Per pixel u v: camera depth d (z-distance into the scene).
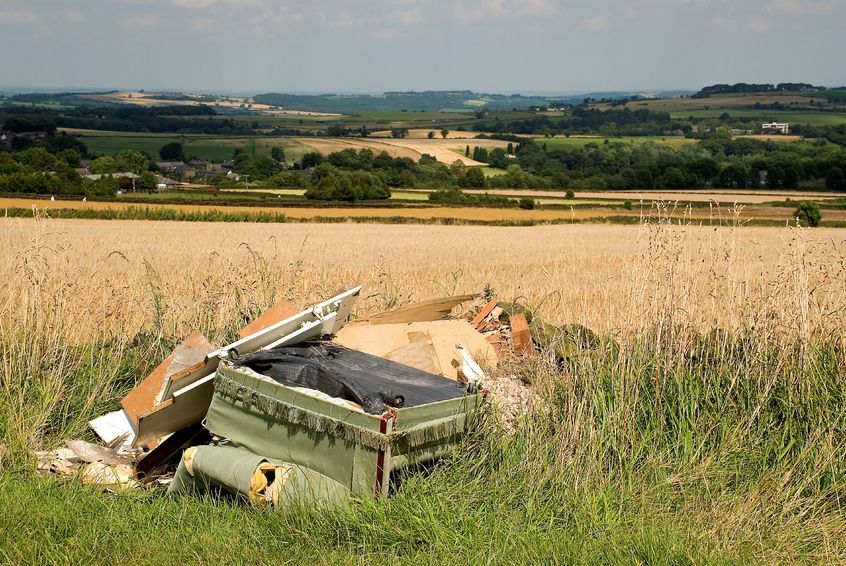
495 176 125.75
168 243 40.91
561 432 6.65
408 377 6.70
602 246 42.72
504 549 5.16
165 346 9.14
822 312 7.72
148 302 10.94
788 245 8.49
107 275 19.39
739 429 6.75
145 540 5.26
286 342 7.03
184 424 6.74
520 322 9.57
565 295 17.02
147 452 7.14
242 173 135.00
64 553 5.07
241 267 11.23
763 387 7.20
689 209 8.67
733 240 8.56
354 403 5.80
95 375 8.23
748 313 8.12
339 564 4.96
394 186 113.69
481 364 8.55
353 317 10.12
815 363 7.25
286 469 5.76
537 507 5.80
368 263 31.28
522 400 7.73
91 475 6.50
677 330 7.88
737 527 5.61
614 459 6.52
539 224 67.50
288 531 5.33
